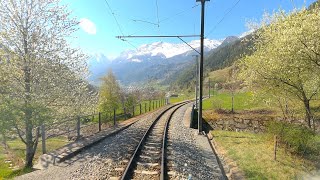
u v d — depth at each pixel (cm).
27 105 1526
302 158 1489
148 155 1312
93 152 1364
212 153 1520
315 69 1645
